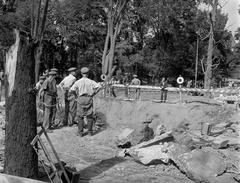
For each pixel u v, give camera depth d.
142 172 6.48
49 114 9.40
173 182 5.95
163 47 46.50
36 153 4.89
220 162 6.45
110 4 18.44
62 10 31.69
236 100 13.18
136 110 12.26
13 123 4.70
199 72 46.66
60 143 8.52
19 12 25.77
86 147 8.57
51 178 4.91
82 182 5.70
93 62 43.09
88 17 40.25
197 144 7.48
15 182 3.51
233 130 8.81
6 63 4.82
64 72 47.62
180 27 46.16
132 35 46.22
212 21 24.56
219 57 46.00
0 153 7.00
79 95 9.30
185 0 41.41
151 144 7.71
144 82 46.97
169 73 46.94
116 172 6.40
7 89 4.78
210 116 11.57
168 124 11.89
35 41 4.81
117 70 40.56
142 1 38.97
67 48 47.38
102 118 12.16
